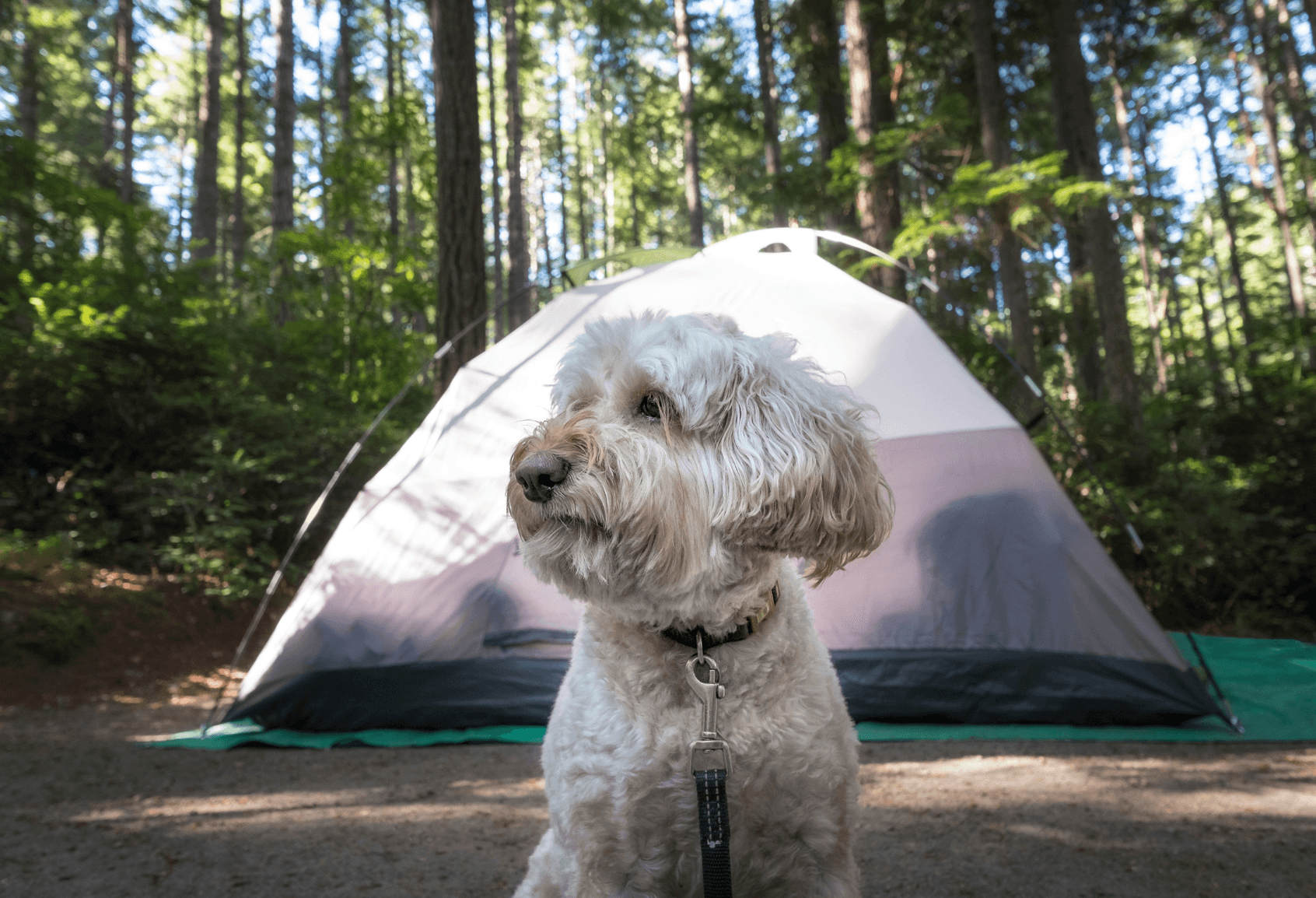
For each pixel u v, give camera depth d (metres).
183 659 6.04
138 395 7.79
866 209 9.76
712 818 1.37
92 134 23.91
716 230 37.78
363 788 3.39
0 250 8.92
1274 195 20.84
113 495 7.51
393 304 11.33
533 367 4.60
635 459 1.38
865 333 4.39
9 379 7.40
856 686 4.18
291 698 4.38
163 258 9.68
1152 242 25.33
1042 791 3.09
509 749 4.03
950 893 2.22
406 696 4.32
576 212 41.28
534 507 1.43
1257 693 4.47
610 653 1.49
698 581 1.43
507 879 2.43
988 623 4.13
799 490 1.42
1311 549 7.38
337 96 23.89
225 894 2.30
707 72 16.02
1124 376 10.23
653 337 1.52
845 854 1.49
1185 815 2.77
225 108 26.27
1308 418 8.87
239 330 9.45
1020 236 8.88
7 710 4.73
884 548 4.26
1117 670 3.98
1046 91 16.94
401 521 4.56
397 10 26.95
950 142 12.26
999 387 8.41
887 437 4.27
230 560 7.18
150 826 2.89
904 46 13.57
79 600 6.20
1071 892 2.19
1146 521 7.38
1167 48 21.44
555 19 29.23
